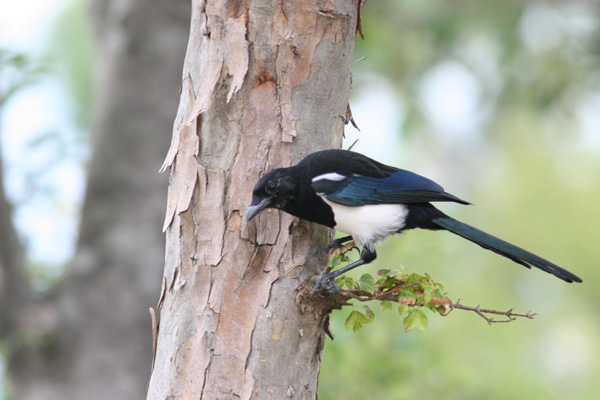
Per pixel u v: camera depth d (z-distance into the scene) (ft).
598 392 77.36
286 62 22.09
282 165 22.11
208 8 22.07
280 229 21.95
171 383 21.36
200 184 21.79
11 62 37.29
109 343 41.93
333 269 25.52
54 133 41.81
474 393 38.32
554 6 59.88
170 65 43.29
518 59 59.16
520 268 78.74
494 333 73.92
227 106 21.89
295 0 21.99
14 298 41.37
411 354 37.35
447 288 69.26
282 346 21.25
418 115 64.28
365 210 23.82
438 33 61.31
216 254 21.50
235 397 21.03
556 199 81.05
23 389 41.65
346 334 35.24
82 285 42.16
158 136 43.06
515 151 82.07
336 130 23.26
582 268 79.92
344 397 36.94
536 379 74.79
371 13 61.72
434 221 24.85
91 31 46.88
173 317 21.77
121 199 42.65
